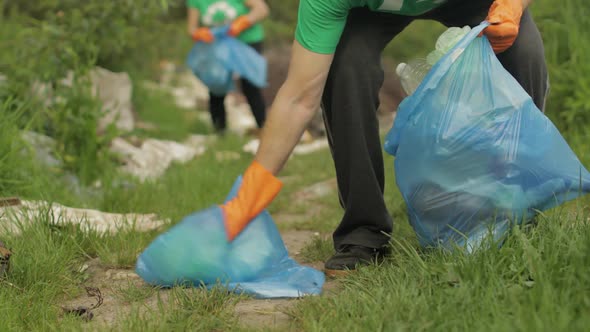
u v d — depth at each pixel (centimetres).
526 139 268
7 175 446
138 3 665
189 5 758
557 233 257
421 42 1296
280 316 258
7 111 533
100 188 521
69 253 343
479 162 267
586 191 278
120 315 273
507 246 258
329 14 276
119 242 363
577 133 492
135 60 906
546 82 303
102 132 630
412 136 274
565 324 196
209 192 521
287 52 1181
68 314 278
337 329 228
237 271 285
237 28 732
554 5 560
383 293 249
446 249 273
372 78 291
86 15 636
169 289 294
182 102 1034
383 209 304
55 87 582
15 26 703
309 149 786
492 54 273
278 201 508
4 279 298
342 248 309
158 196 491
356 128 292
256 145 761
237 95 1106
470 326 213
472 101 269
